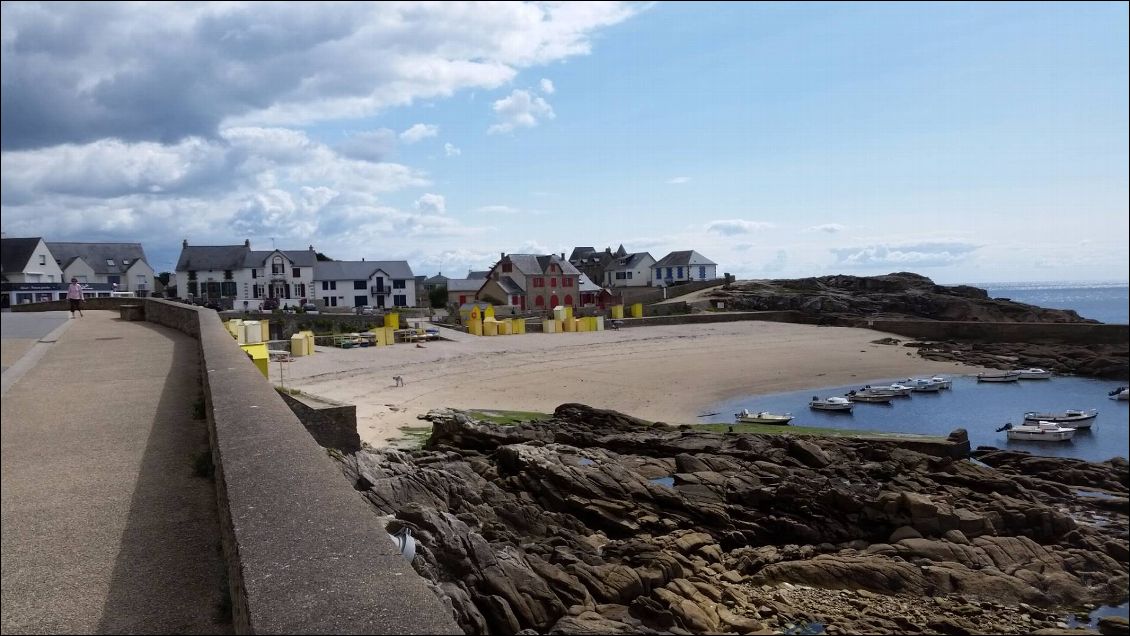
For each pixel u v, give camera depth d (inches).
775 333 2632.9
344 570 129.1
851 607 670.5
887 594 704.4
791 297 3134.8
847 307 3026.6
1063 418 1473.9
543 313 3107.8
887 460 1034.1
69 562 232.4
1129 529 874.1
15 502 288.7
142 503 287.3
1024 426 1392.7
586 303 3528.5
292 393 895.1
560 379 1736.0
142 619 195.9
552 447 964.0
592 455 967.0
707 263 3966.5
